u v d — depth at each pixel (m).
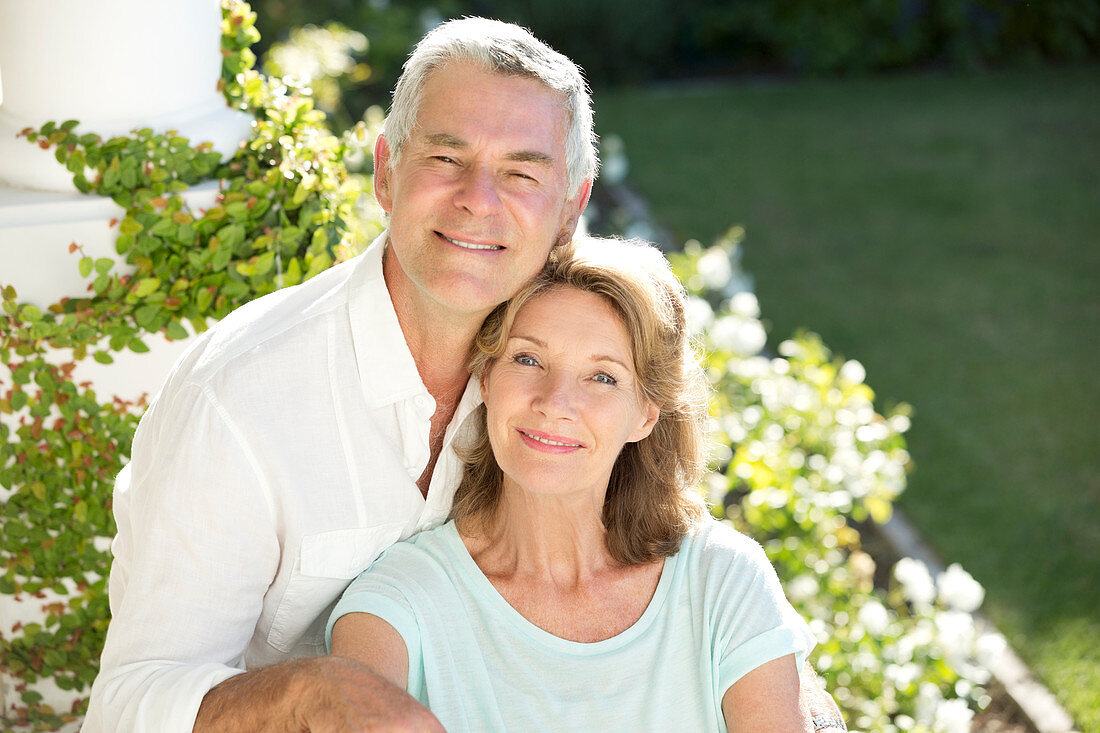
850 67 10.90
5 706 2.54
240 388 1.82
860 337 5.88
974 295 6.38
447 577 2.02
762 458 3.57
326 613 2.07
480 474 2.12
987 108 9.67
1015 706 3.41
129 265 2.33
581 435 1.94
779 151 8.80
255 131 2.57
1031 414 5.11
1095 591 3.92
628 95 10.42
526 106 1.79
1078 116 9.34
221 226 2.36
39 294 2.31
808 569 3.42
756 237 7.18
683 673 1.99
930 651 3.13
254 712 1.65
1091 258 6.84
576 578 2.05
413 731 1.58
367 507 1.94
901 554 4.14
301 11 8.83
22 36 2.30
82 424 2.36
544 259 1.89
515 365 1.97
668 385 2.04
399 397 1.93
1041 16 10.77
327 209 2.47
